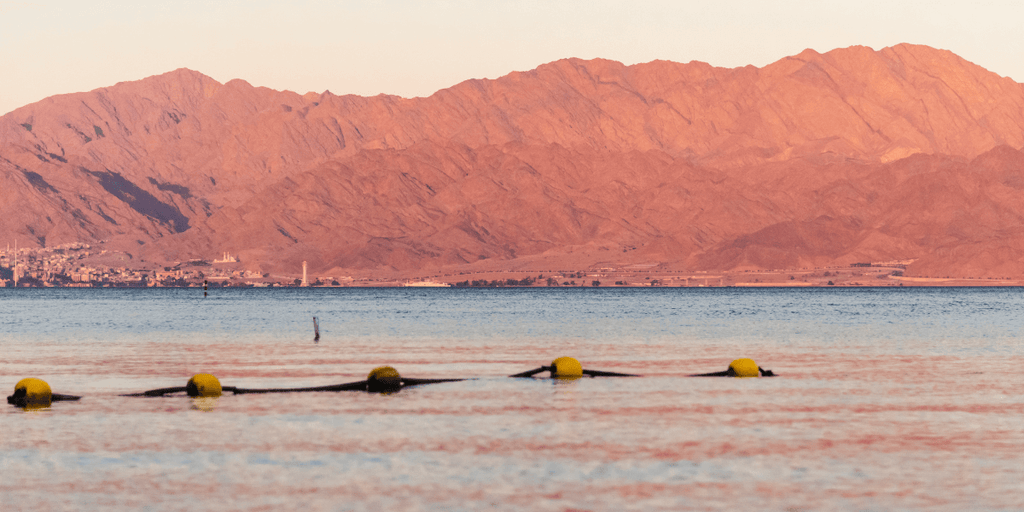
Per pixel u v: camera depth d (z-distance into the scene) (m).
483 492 83.19
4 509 78.06
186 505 79.25
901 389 149.12
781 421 117.75
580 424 115.75
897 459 95.62
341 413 125.06
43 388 134.75
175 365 199.25
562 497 81.62
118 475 89.25
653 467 92.38
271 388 152.62
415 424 116.06
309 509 78.19
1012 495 82.19
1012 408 128.12
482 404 133.12
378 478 88.06
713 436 107.69
